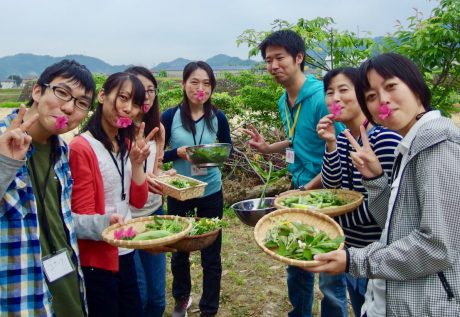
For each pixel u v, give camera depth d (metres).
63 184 2.25
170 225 2.87
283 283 4.74
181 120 4.02
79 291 2.30
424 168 1.71
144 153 2.77
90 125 2.68
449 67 5.56
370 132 2.61
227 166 7.91
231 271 5.04
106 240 2.35
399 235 1.84
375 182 2.20
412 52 5.59
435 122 1.76
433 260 1.66
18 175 1.92
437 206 1.65
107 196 2.71
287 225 2.44
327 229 2.45
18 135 1.77
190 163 3.78
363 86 1.99
